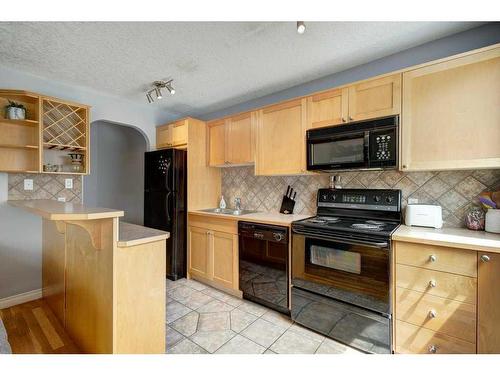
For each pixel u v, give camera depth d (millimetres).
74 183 2768
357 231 1755
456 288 1434
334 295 1878
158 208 3178
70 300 1901
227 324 2072
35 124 2402
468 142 1583
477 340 1372
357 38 1889
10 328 2035
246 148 2828
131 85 2762
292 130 2420
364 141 1932
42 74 2477
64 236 2012
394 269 1639
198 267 2980
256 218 2420
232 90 2914
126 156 4781
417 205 1924
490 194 1735
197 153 3260
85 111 2715
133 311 1470
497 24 1723
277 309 2289
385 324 1656
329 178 2512
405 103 1793
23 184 2449
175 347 1764
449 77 1642
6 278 2391
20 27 1725
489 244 1349
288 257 2166
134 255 1475
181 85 2770
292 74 2496
